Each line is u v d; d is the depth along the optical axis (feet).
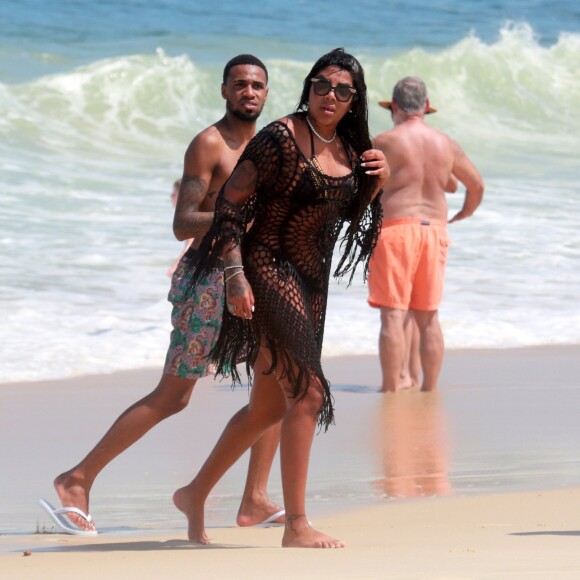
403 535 47.91
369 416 82.28
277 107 243.19
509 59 280.72
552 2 319.27
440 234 94.48
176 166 196.13
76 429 77.61
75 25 257.55
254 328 46.55
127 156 201.26
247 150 46.11
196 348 54.90
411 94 95.55
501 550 41.68
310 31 282.36
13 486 62.64
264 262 46.11
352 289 130.21
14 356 100.99
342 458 67.92
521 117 266.57
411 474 63.46
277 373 46.34
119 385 93.81
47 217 154.61
